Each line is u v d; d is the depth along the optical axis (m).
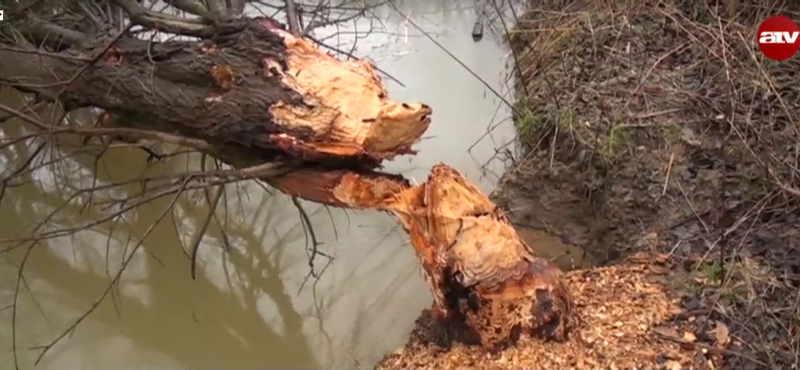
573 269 3.42
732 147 3.53
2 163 4.35
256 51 2.92
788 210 3.21
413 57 4.94
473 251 2.77
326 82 2.88
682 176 3.49
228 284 3.76
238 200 4.23
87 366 3.37
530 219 3.82
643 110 3.85
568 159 3.92
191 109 3.02
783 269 2.97
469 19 5.29
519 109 4.34
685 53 4.14
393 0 5.40
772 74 3.80
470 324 2.82
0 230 4.09
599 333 2.81
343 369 3.25
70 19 3.75
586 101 4.07
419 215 2.86
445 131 4.37
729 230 3.13
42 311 3.64
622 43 4.32
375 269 3.77
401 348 3.08
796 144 3.38
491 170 4.14
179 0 3.63
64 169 4.33
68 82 3.07
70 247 3.96
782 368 2.61
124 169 4.34
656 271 3.12
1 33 3.46
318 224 4.07
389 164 4.15
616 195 3.58
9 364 3.39
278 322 3.53
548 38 4.59
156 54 3.12
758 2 4.07
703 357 2.67
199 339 3.50
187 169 4.37
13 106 4.39
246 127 2.92
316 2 5.03
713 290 2.94
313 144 2.85
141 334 3.53
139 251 3.93
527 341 2.78
